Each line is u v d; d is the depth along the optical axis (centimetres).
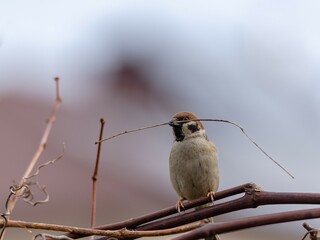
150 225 409
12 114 1580
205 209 399
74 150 1515
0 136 1463
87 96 1811
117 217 1368
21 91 1688
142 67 1894
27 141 1459
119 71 1922
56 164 1418
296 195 376
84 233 395
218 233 342
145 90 1880
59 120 1634
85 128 1627
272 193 382
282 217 349
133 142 1689
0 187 1255
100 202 1374
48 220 1268
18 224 395
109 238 395
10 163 1372
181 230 398
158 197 1470
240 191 390
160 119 1809
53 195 1316
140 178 1516
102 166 1492
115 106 1812
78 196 1346
